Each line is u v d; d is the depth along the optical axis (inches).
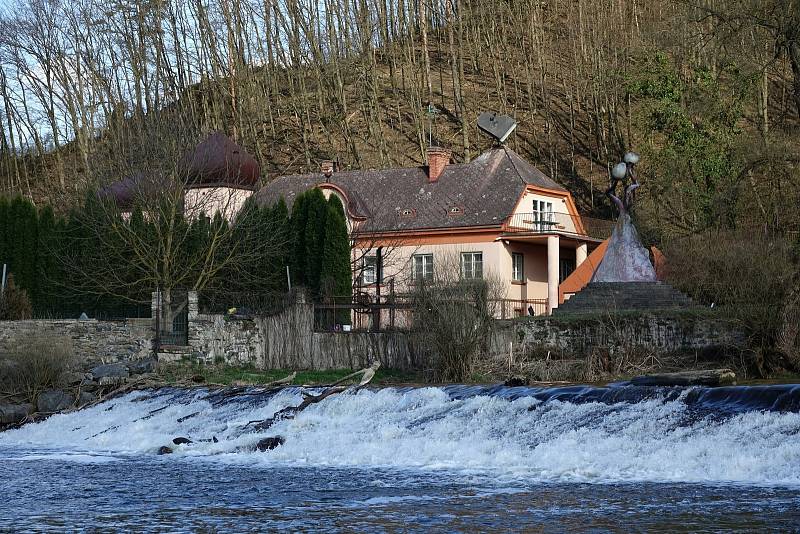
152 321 2036.2
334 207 2372.0
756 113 3125.0
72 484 1063.6
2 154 4347.9
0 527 845.2
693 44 2598.4
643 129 3275.1
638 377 1334.9
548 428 1200.2
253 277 2335.1
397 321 2004.2
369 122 4301.2
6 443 1507.1
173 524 847.7
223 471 1138.0
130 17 3836.1
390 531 801.6
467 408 1323.8
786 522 783.7
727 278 1887.3
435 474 1063.6
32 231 2393.0
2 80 4141.2
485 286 1844.2
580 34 4443.9
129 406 1674.5
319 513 876.6
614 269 2022.6
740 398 1134.4
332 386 1578.5
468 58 5004.9
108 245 2171.5
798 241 2094.0
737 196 2349.9
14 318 2122.3
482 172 2920.8
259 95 4343.0
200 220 2282.2
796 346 1651.1
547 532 781.3
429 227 2822.3
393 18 4675.2
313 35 4308.6
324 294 2220.7
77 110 4089.6
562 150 4200.3
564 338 1838.1
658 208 3078.2
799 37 2178.9
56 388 1777.8
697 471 1005.2
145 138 2405.3
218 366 2006.6
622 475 1010.1
